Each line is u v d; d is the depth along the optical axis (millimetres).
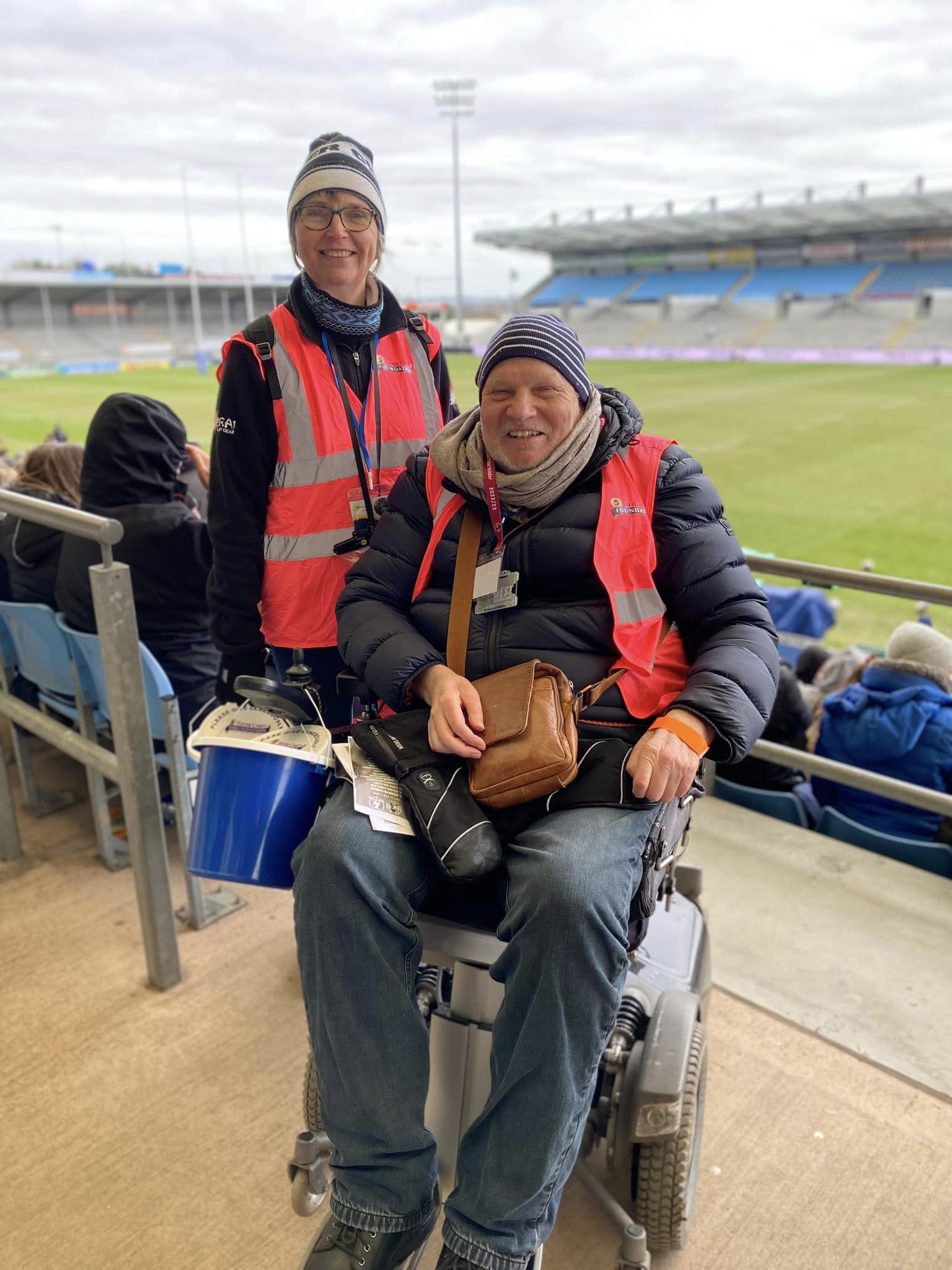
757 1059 2133
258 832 1595
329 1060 1392
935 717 2852
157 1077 2080
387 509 1812
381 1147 1374
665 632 1572
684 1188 1586
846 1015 2268
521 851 1354
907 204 47750
